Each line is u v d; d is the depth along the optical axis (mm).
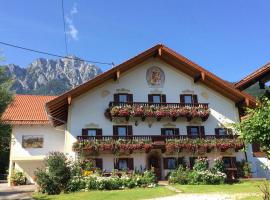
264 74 24438
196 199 18141
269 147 12781
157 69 32531
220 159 28859
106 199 19016
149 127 30609
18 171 33938
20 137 34188
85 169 26391
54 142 34594
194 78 33062
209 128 32000
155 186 24594
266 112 12781
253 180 27734
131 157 29312
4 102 21734
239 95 32031
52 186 22766
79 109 29422
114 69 29844
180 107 30906
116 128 29812
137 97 31219
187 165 30062
